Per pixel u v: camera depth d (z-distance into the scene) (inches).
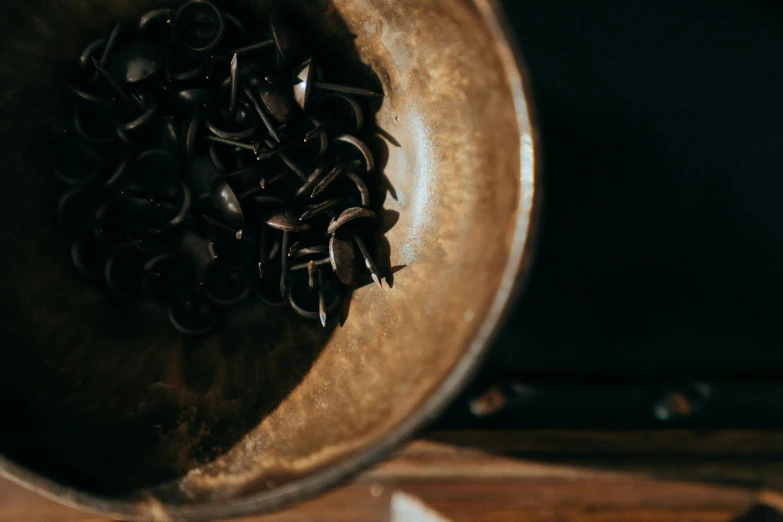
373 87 10.2
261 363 10.0
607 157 11.9
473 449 11.8
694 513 12.1
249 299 10.3
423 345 9.1
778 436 11.9
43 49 9.9
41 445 9.1
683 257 11.9
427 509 11.7
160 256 10.3
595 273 11.9
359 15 9.8
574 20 11.9
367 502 11.9
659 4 11.9
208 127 10.1
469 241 9.2
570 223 11.9
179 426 9.7
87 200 10.4
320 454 9.0
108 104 10.3
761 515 12.0
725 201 11.9
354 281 9.9
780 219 11.9
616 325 11.9
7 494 11.6
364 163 10.2
